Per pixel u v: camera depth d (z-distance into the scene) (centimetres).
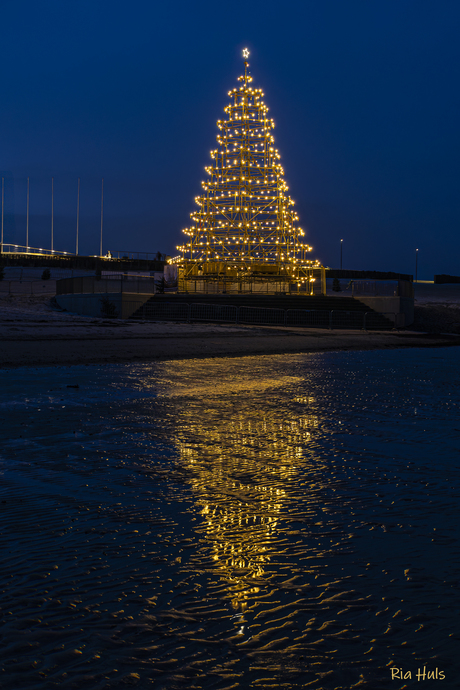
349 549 383
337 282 4738
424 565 358
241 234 4825
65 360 1672
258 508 468
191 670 246
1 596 308
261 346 2380
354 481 552
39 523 423
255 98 4950
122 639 270
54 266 6762
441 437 762
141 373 1486
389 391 1227
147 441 728
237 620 289
